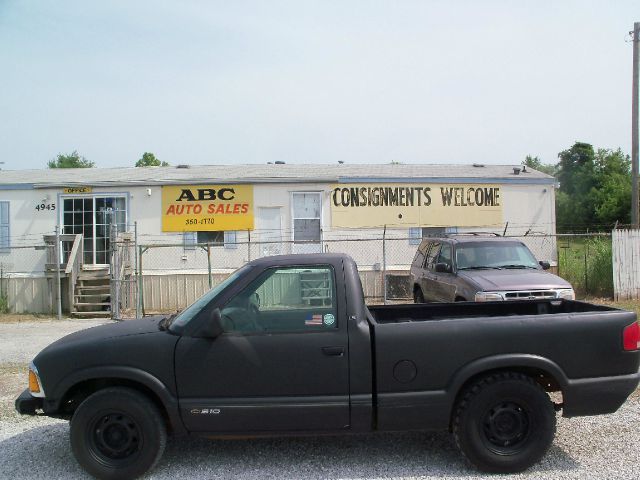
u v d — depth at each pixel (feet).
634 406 21.04
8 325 45.34
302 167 65.46
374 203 57.06
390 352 15.25
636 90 68.64
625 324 15.97
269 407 15.01
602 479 14.71
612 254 49.85
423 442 17.66
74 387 15.76
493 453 15.17
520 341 15.53
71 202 55.62
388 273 57.11
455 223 58.29
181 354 15.14
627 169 160.97
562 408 15.97
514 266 34.68
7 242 55.21
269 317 15.52
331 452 16.92
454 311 20.38
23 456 17.07
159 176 57.93
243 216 55.88
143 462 15.03
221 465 16.06
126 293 53.16
